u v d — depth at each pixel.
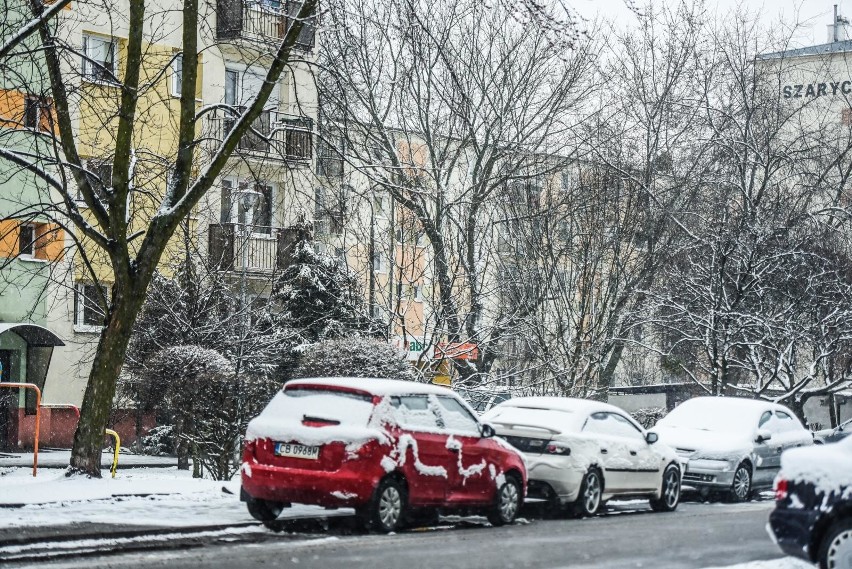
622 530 16.03
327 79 33.34
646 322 35.12
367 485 14.20
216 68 36.00
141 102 34.00
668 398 44.50
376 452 14.31
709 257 35.88
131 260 18.97
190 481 19.08
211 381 22.72
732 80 37.72
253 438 14.70
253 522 14.77
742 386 36.41
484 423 16.20
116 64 33.59
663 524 17.14
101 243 18.64
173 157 27.03
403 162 32.00
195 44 19.25
